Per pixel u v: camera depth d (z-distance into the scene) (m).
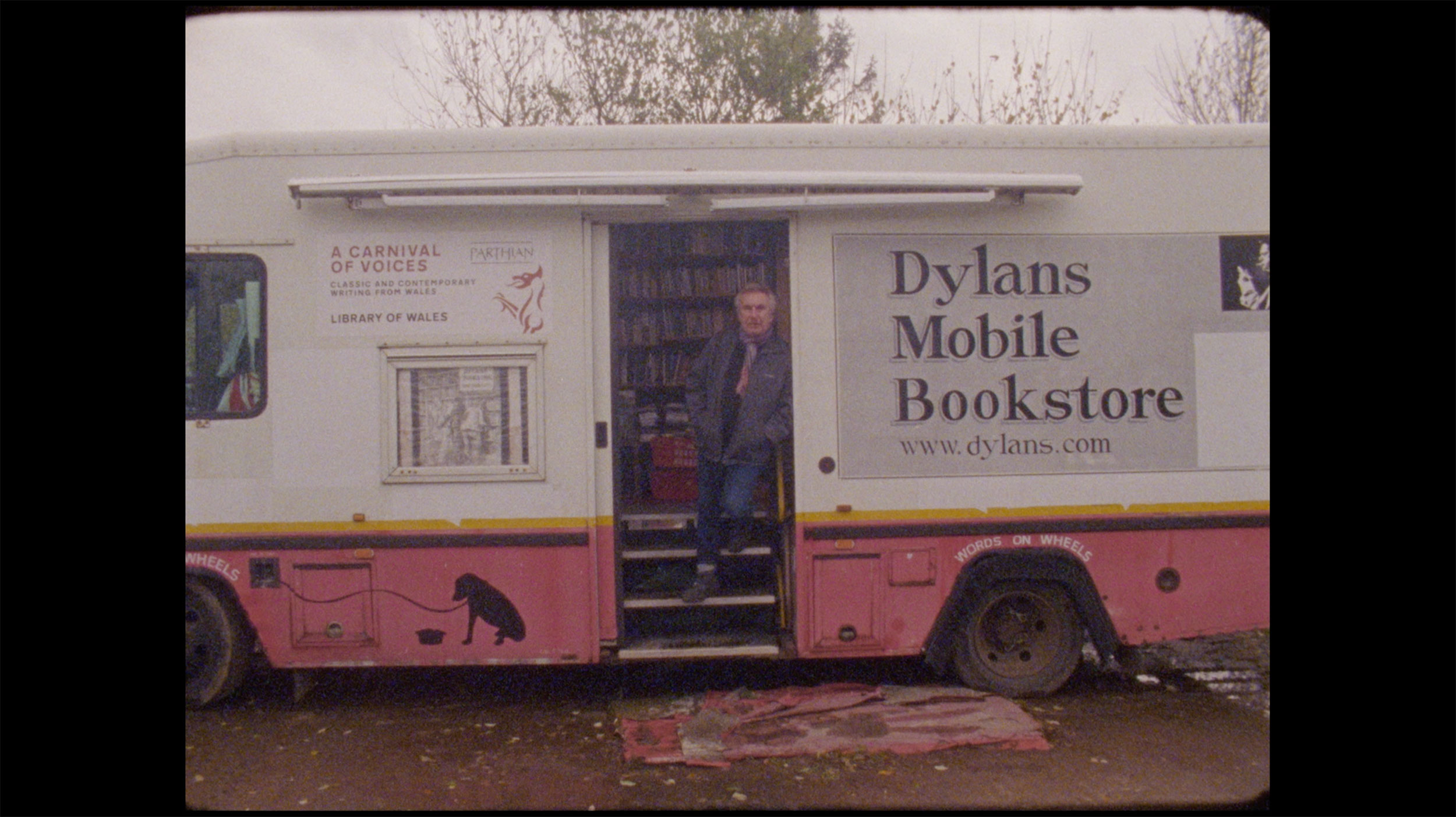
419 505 4.63
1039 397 4.72
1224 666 5.57
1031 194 4.70
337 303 4.64
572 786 3.96
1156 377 4.74
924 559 4.69
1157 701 4.96
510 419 4.65
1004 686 4.85
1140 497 4.72
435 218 4.64
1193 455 4.74
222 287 4.67
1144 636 4.72
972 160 4.70
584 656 4.66
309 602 4.63
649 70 12.07
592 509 4.64
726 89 12.08
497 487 4.64
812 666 5.42
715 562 5.01
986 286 4.71
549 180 4.50
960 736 4.33
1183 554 4.73
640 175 4.49
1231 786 3.95
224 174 4.64
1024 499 4.70
